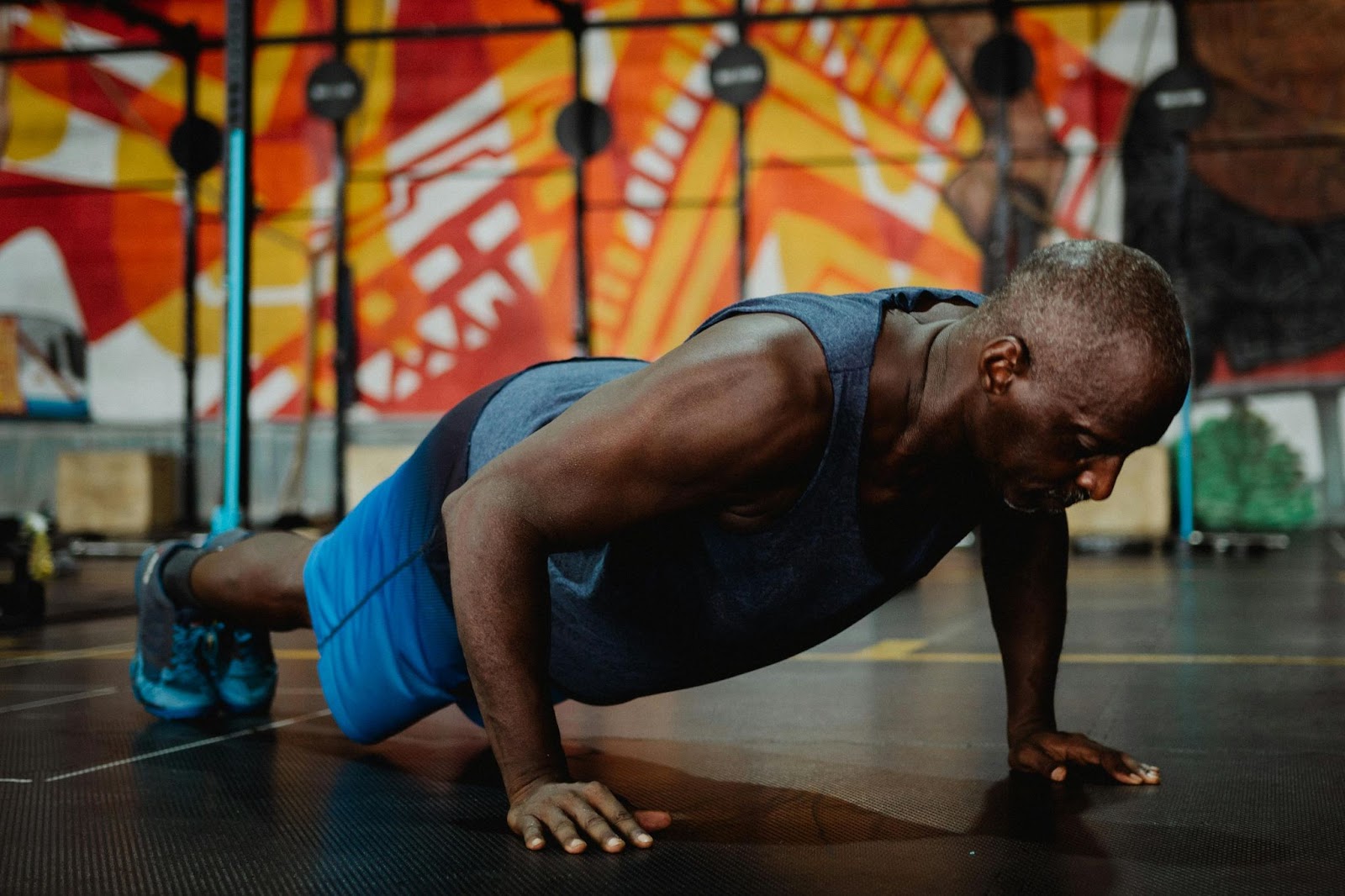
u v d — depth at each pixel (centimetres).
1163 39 948
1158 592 448
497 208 1007
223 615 186
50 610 412
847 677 233
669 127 991
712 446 106
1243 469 876
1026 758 143
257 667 192
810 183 975
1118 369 96
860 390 109
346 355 938
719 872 104
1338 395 937
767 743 166
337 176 943
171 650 188
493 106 1007
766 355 107
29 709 202
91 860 109
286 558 169
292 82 1024
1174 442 902
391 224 1016
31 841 116
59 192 1042
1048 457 102
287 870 106
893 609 403
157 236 1035
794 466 110
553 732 115
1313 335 940
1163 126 830
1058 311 98
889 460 113
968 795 132
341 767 153
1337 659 252
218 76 1034
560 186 1000
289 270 1021
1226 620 339
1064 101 948
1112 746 160
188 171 930
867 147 969
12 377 1039
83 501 888
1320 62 934
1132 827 117
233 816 126
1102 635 306
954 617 373
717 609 126
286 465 1017
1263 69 941
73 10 1045
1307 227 938
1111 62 945
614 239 999
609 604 130
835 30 970
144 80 1043
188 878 104
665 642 133
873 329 111
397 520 144
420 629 142
